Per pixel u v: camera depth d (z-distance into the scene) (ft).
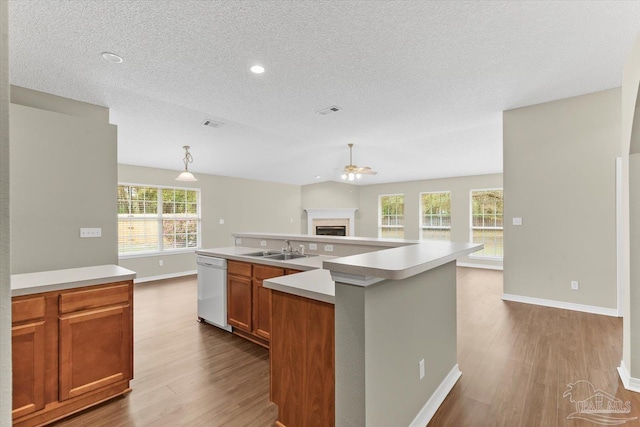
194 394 7.26
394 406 5.37
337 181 32.27
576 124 12.44
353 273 4.54
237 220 26.04
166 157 19.03
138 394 7.26
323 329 5.30
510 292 14.25
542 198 13.26
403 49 8.57
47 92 10.71
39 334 6.15
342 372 4.82
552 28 7.68
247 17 7.13
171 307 14.38
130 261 19.65
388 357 5.20
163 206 21.63
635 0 6.68
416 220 29.22
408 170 25.46
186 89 10.85
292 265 9.06
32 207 9.21
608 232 12.05
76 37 7.71
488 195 25.45
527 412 6.46
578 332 10.50
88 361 6.73
